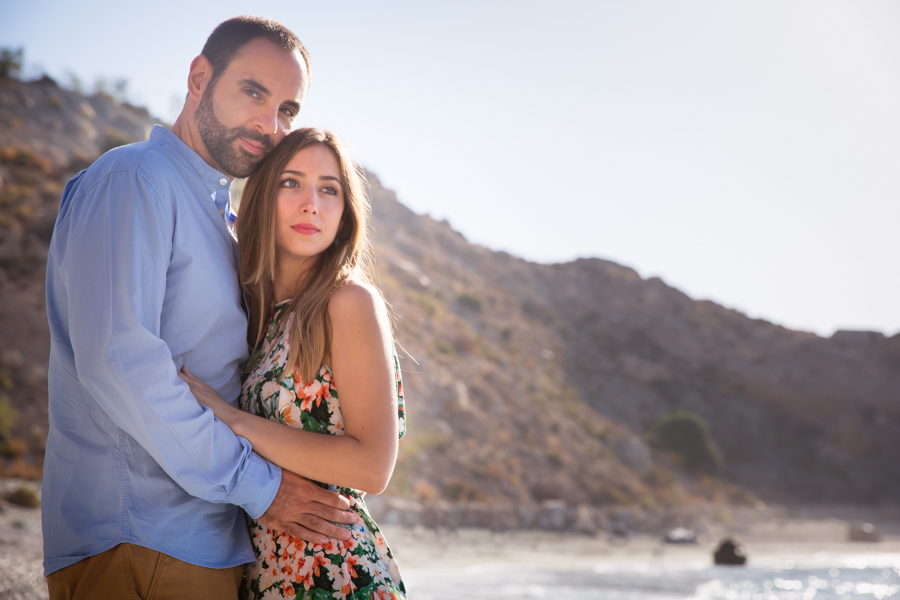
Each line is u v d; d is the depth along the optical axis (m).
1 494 13.71
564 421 39.41
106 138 43.28
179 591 1.89
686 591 17.25
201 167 2.14
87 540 1.89
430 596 13.34
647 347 60.53
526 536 26.92
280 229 2.21
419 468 28.22
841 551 31.78
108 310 1.81
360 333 2.05
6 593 4.23
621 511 32.09
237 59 2.17
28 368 22.56
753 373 59.97
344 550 2.02
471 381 36.94
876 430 55.97
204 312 2.04
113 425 1.92
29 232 29.09
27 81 46.84
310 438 1.99
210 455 1.84
